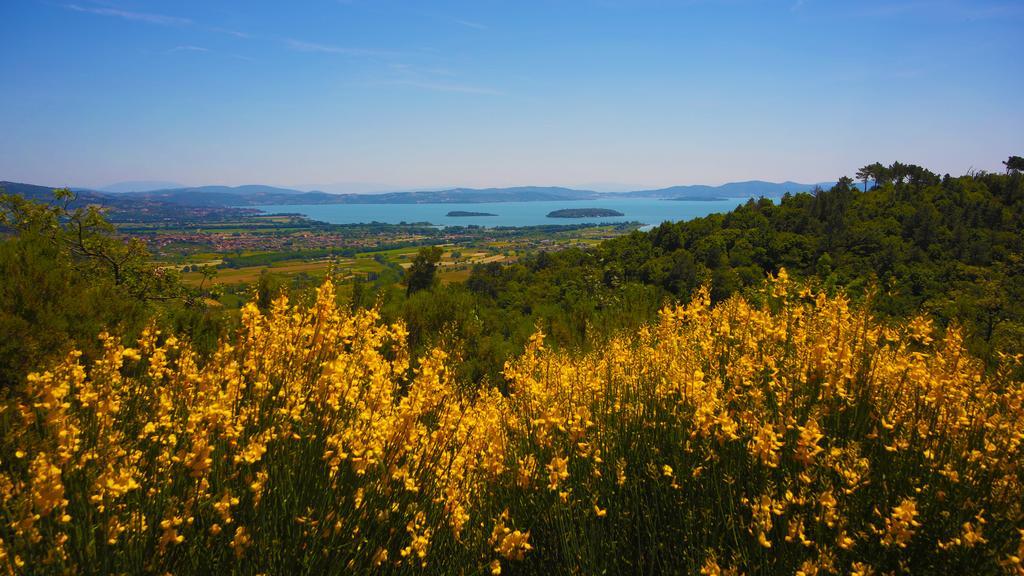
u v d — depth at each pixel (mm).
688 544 3312
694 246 50250
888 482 3316
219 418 3016
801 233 50531
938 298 21906
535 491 3904
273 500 3078
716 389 3869
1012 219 53719
